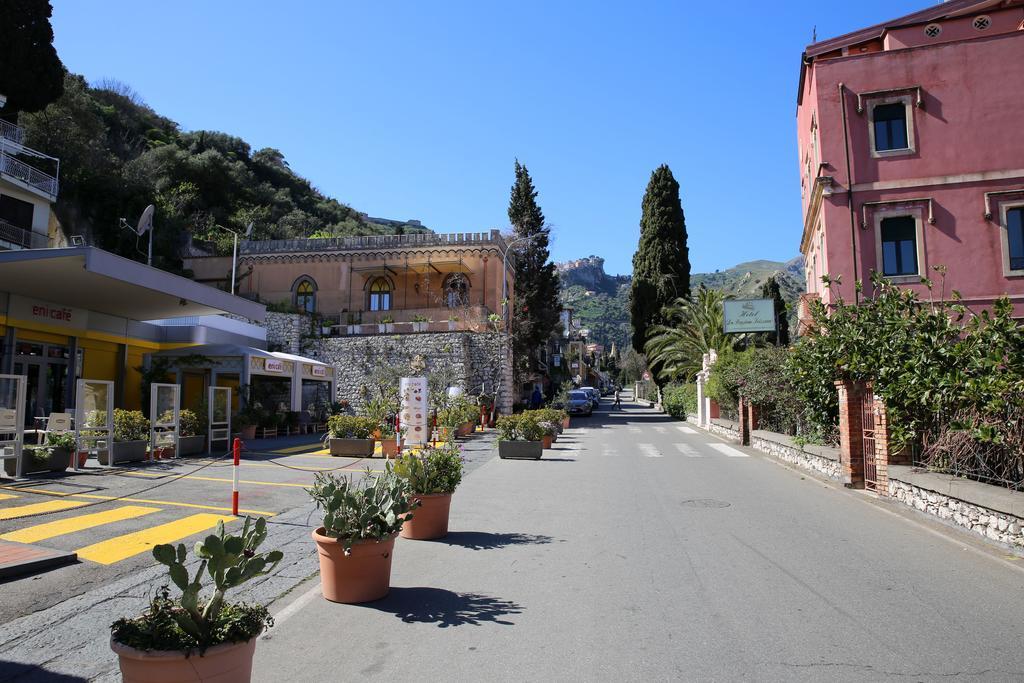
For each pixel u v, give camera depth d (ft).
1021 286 64.59
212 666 10.78
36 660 14.48
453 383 112.88
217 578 11.38
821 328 46.91
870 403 36.76
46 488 36.32
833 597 18.54
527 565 22.36
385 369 113.39
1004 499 22.94
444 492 26.40
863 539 25.62
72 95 146.72
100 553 23.17
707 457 58.18
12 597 18.43
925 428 32.50
